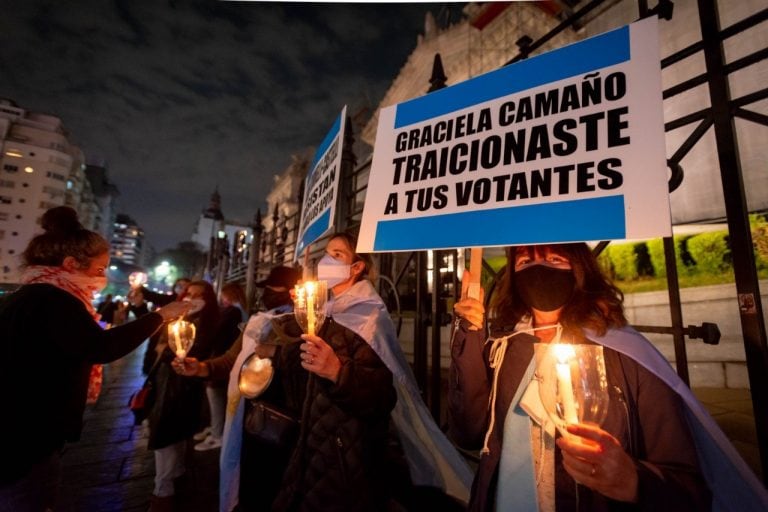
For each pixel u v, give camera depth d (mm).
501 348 1192
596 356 750
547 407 766
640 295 6109
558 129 1273
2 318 1453
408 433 2107
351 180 3811
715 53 1373
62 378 1501
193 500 2959
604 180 1138
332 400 1517
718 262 5449
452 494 1978
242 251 12047
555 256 1162
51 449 1452
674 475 790
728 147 1285
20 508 1357
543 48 8219
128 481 3217
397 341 1882
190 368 2303
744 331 1161
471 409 1210
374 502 1575
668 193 1021
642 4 1486
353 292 1950
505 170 1353
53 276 1587
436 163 1562
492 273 2008
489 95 1486
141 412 2879
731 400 4422
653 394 907
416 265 2697
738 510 875
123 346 1684
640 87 1156
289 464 1686
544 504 972
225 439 2211
